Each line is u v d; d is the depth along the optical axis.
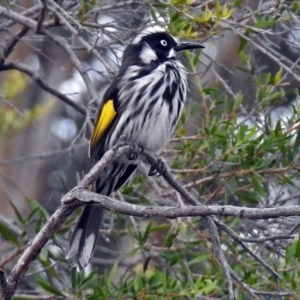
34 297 10.61
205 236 11.35
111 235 12.06
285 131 11.16
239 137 11.02
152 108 10.75
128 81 10.84
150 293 10.25
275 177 11.63
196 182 11.57
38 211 11.48
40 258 10.80
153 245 11.52
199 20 11.06
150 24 11.72
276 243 11.55
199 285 10.19
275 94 11.45
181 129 11.78
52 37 12.30
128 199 12.06
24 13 13.98
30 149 18.41
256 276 10.57
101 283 11.23
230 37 17.48
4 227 10.86
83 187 8.10
